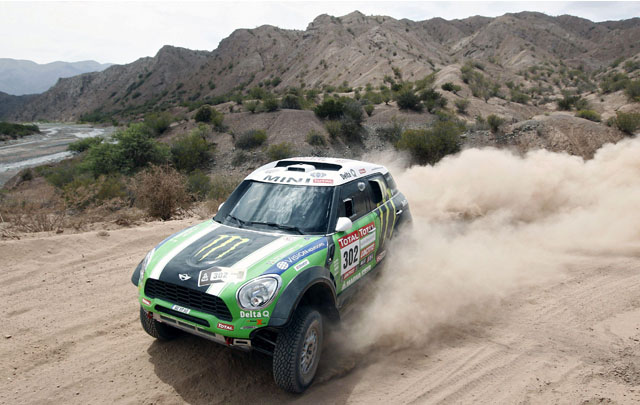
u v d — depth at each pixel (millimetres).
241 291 3463
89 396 3736
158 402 3686
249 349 3541
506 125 32844
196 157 43312
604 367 4285
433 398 3826
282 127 50031
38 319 5086
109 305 5535
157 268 3893
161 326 4375
